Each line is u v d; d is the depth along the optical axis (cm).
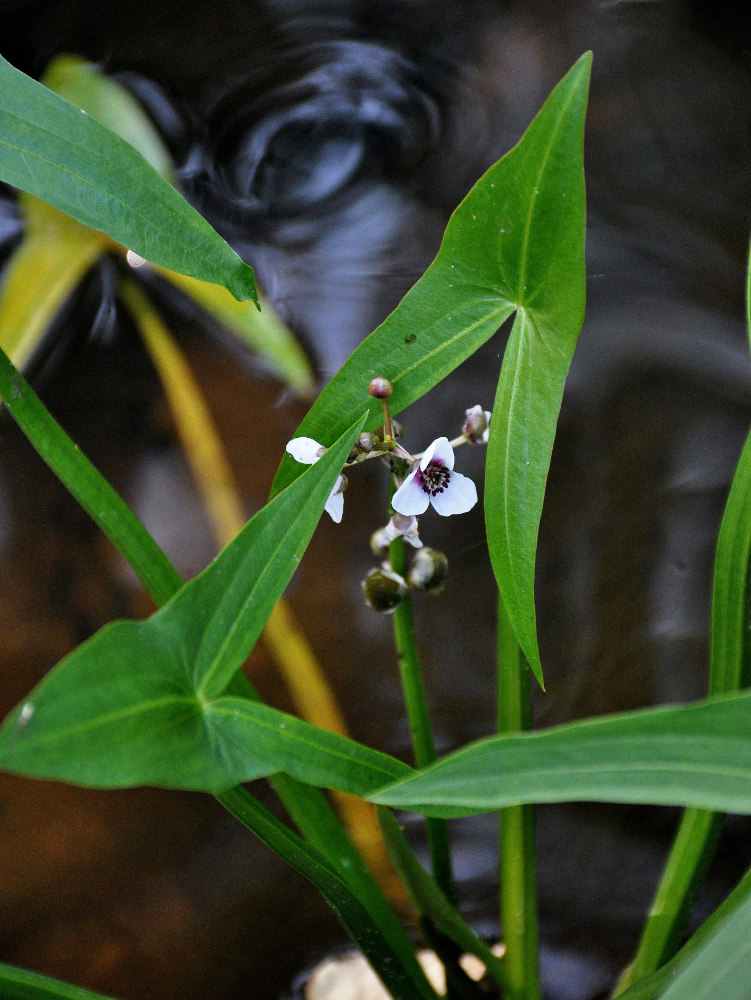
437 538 103
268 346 109
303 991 87
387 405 74
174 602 70
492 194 72
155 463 106
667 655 95
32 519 102
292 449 74
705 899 89
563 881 90
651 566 99
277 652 95
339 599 98
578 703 94
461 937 81
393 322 74
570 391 112
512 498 74
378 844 91
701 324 117
